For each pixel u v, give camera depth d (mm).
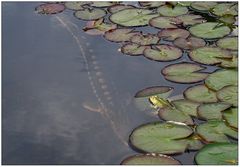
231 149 2457
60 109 3010
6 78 3369
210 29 3992
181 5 4523
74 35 4035
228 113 2768
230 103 2865
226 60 3482
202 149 2467
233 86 3041
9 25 4230
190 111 2846
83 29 4152
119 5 4641
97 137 2721
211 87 3074
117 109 2984
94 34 4059
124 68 3504
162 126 2684
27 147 2656
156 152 2498
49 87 3256
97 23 4250
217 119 2727
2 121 2895
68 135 2750
